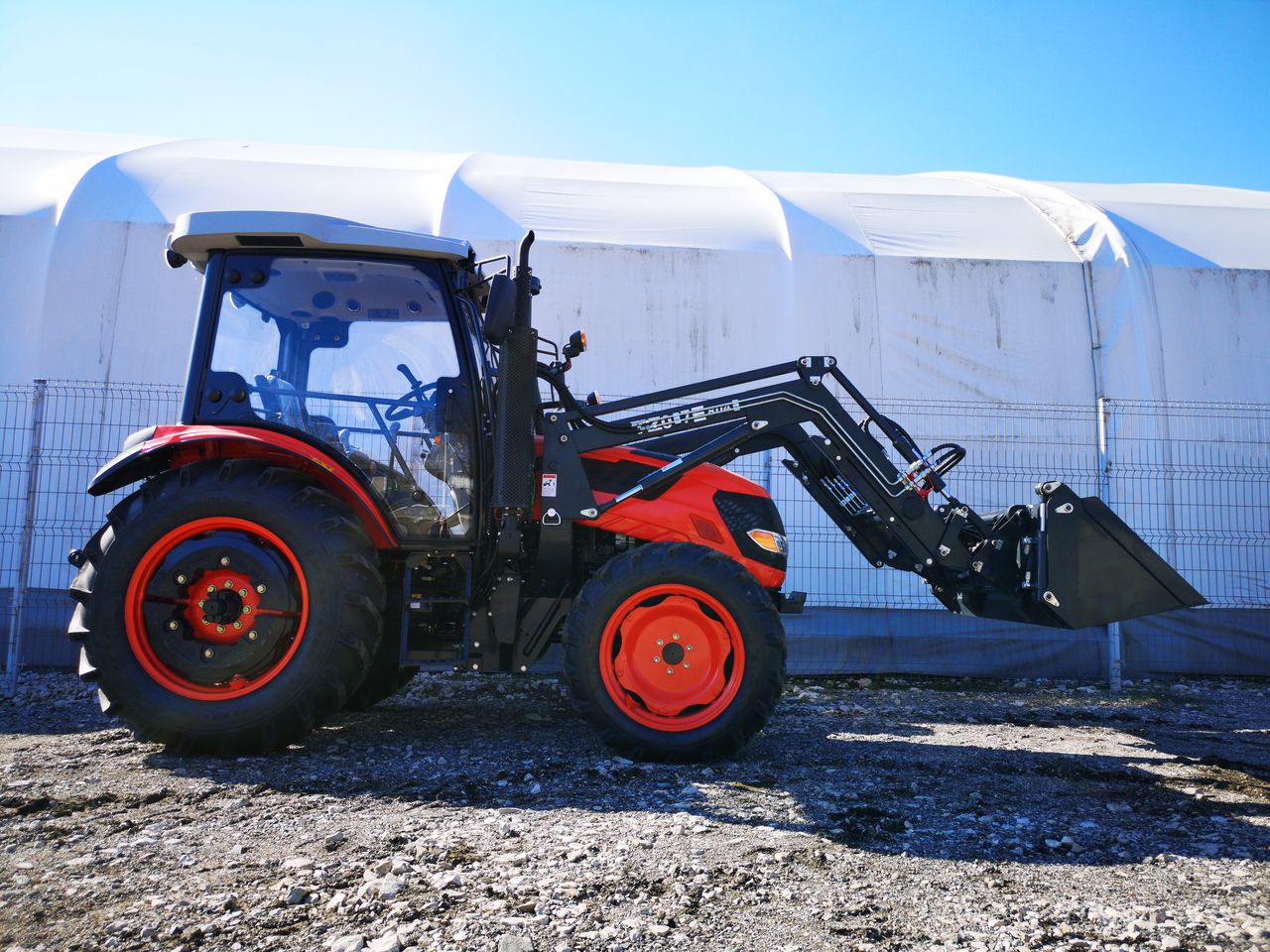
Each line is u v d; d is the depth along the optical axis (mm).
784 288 7832
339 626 3598
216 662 3572
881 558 4668
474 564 3961
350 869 2330
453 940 1915
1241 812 3107
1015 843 2709
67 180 7922
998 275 7984
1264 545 7480
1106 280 8047
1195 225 8953
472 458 3998
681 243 7934
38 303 7172
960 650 6965
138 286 7281
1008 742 4441
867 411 4324
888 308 7855
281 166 8648
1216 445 7625
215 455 3908
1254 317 8031
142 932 1934
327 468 3752
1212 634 7199
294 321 4031
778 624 3736
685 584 3715
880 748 4168
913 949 1947
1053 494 4078
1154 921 2115
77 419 6930
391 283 4082
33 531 6090
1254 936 2035
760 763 3723
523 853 2490
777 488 7082
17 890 2174
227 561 3604
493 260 4281
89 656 3566
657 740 3637
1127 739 4594
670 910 2117
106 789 3137
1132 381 7812
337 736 4094
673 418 4133
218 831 2666
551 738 4137
